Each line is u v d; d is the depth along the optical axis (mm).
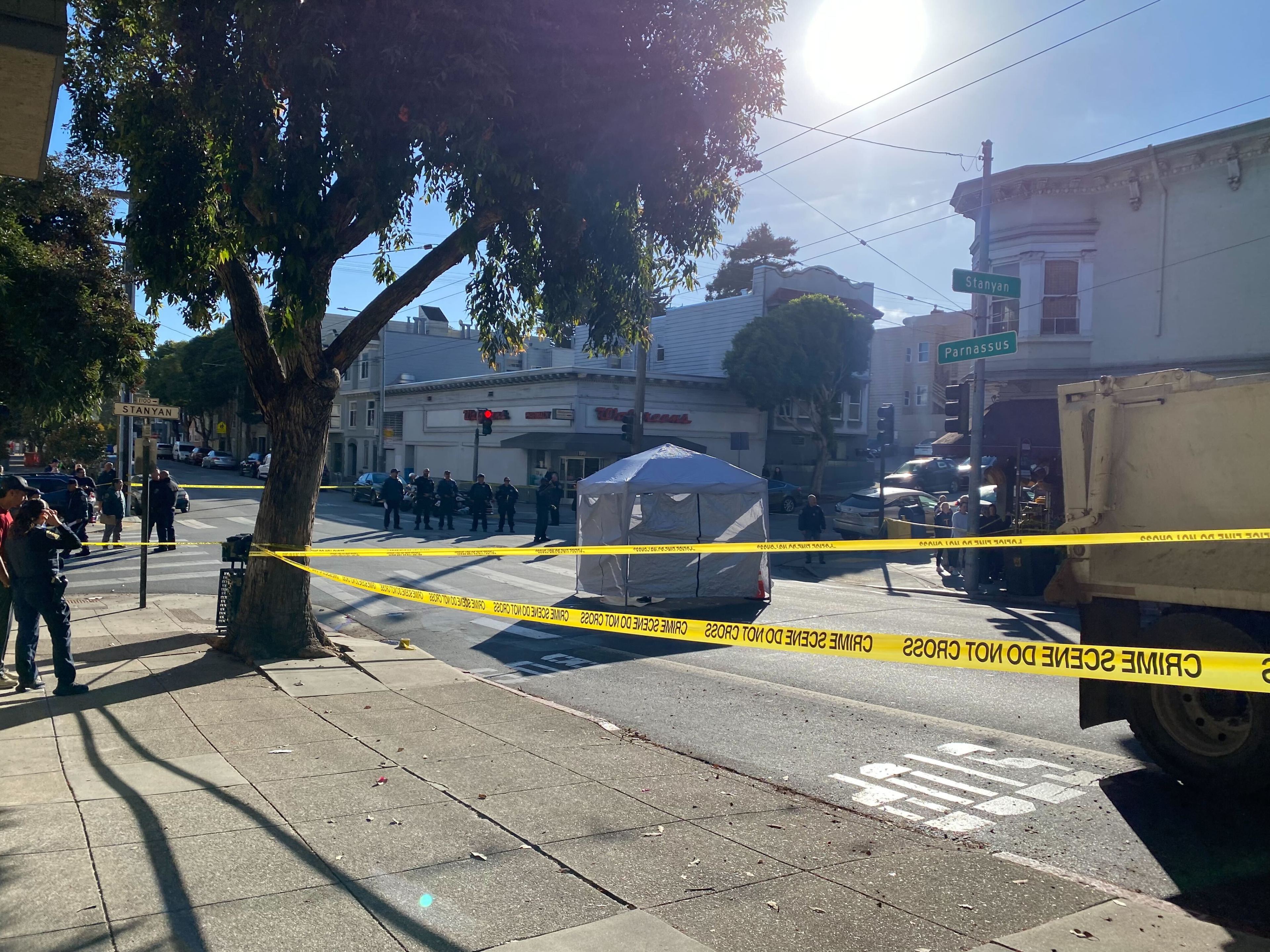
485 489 27359
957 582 18734
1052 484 17812
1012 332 15758
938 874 4316
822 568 21812
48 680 8031
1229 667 4875
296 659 8945
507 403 42062
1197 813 5461
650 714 7852
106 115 9672
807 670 9695
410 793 5262
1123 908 3988
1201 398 5570
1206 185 20406
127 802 4922
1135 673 4953
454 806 5055
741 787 5617
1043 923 3805
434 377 56438
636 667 9906
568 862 4312
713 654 10609
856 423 48125
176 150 8945
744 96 9680
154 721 6711
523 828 4754
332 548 21406
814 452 46281
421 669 8898
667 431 40188
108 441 28891
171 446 72875
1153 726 5793
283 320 8211
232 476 53219
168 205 8977
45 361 13242
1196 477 5590
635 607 14039
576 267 10008
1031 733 7250
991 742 6977
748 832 4809
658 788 5523
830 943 3576
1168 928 3793
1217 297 20281
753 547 8359
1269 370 19594
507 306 10953
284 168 8039
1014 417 22656
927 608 14602
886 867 4375
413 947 3439
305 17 7684
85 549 19406
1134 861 4738
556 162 8820
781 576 20234
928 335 54125
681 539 14016
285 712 7105
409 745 6309
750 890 4062
